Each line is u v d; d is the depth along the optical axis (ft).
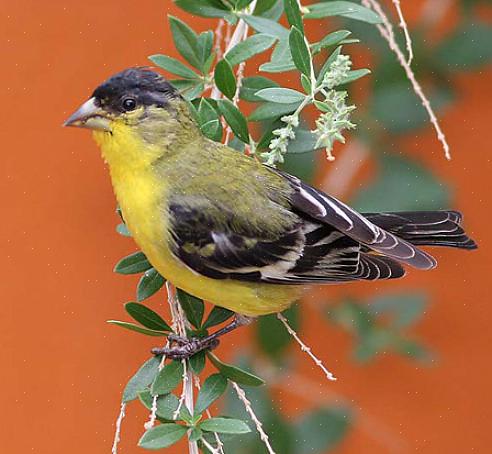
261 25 8.68
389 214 8.75
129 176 8.66
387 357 9.17
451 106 8.95
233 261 8.66
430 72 8.93
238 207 8.66
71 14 9.14
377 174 8.94
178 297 8.67
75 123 8.66
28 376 9.16
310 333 9.11
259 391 8.91
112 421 9.15
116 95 8.65
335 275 8.68
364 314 8.93
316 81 8.64
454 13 8.95
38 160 9.16
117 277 9.16
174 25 8.70
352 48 8.92
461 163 9.16
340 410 8.95
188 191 8.66
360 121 8.92
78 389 9.16
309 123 8.92
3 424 9.16
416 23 8.93
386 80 8.91
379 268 8.68
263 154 8.66
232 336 9.11
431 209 8.93
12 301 9.16
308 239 8.68
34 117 9.16
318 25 8.92
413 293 8.95
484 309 9.20
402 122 8.91
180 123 8.67
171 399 8.59
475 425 9.21
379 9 8.70
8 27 9.14
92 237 9.16
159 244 8.65
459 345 9.21
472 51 8.93
